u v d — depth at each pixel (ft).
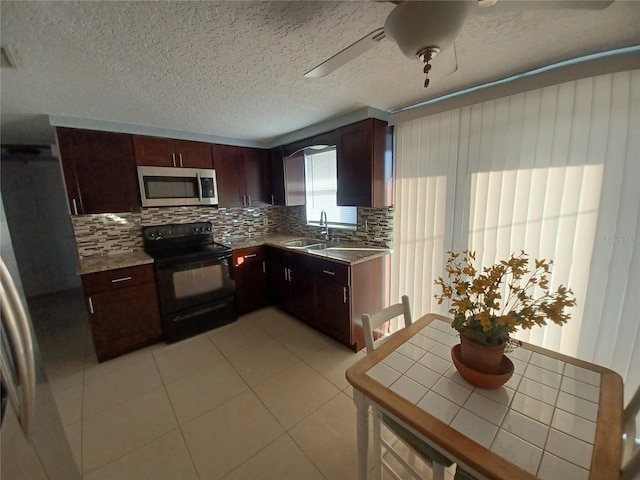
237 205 10.59
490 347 3.14
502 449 2.52
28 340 2.42
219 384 6.75
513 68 5.09
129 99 6.04
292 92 5.96
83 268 7.30
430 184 7.16
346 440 5.20
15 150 11.48
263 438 5.24
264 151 11.26
